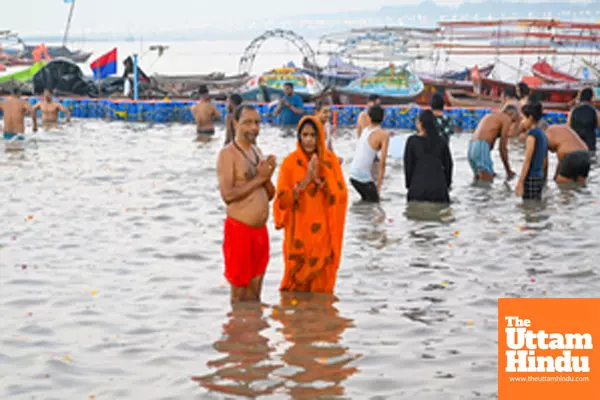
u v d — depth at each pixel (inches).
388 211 434.9
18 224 404.8
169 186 516.7
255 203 272.1
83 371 219.1
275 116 1002.7
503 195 476.4
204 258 340.8
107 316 265.6
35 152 693.3
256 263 277.4
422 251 349.1
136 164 618.2
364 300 281.6
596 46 1320.1
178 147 736.3
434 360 225.6
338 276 312.7
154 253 348.8
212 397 200.8
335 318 262.1
